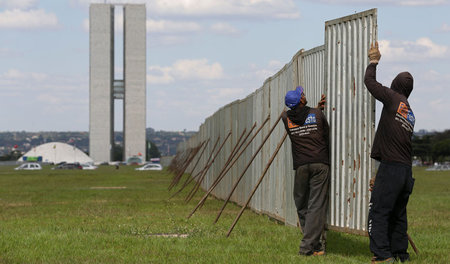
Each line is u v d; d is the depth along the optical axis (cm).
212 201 6588
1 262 2408
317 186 2614
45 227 3750
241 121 5934
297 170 2647
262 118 4850
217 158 7656
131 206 5753
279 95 4119
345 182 2620
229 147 6619
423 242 3062
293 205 3631
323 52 2962
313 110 2633
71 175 19225
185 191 8731
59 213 4966
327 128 2630
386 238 2308
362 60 2517
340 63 2667
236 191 6047
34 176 18225
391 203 2294
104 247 2806
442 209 5409
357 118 2548
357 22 2555
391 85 2381
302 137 2623
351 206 2578
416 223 4134
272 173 4328
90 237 3100
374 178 2450
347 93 2619
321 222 2609
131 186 10819
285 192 3872
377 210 2311
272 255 2522
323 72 2948
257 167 4975
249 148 5419
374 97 2377
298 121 2623
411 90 2353
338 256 2534
